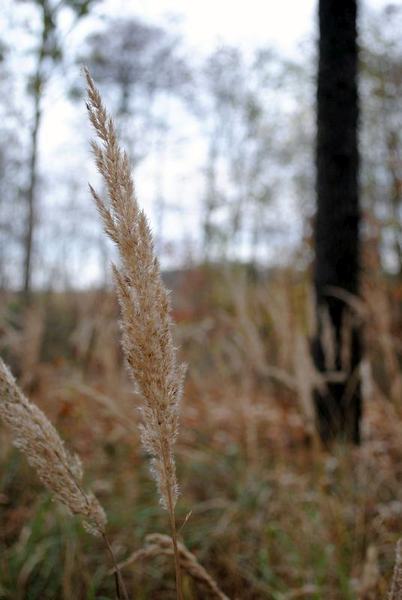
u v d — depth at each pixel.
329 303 4.18
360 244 4.35
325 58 4.36
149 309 0.97
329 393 3.93
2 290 5.18
